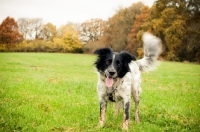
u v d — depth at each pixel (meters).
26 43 35.50
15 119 2.67
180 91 4.70
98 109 3.19
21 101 3.37
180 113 3.04
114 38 27.33
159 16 20.19
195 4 18.52
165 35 18.94
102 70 2.58
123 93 2.57
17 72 7.18
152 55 3.12
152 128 2.58
